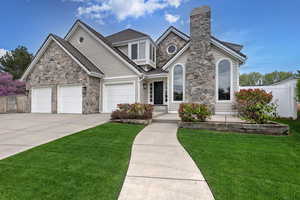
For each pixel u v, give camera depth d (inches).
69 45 575.2
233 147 190.1
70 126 307.6
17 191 102.6
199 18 416.5
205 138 228.5
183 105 308.8
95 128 286.0
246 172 128.3
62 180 115.4
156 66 645.3
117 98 541.6
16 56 1214.9
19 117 441.7
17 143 203.8
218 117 361.7
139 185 109.5
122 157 158.6
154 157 159.0
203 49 410.0
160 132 262.8
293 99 400.8
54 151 174.4
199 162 147.2
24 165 139.5
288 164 143.7
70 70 524.1
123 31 716.0
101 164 142.3
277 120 374.3
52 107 546.0
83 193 100.5
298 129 284.7
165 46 644.1
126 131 266.7
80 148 184.2
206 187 107.1
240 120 308.8
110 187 107.0
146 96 565.6
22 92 955.3
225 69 435.5
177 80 490.0
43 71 562.9
